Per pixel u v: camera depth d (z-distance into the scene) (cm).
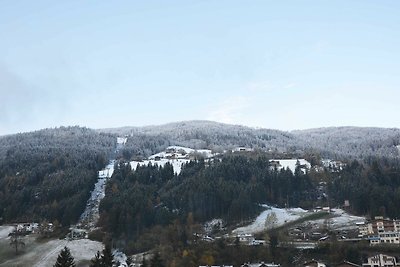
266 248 19275
